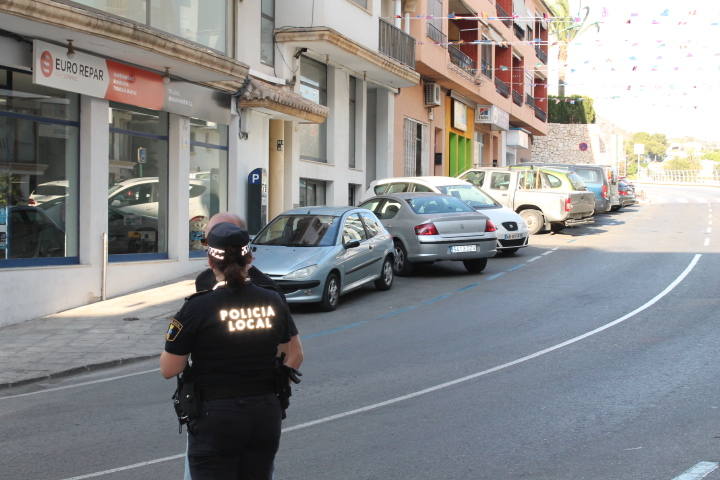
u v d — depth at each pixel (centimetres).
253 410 359
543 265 1794
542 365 862
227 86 1709
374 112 2695
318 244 1314
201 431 356
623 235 2488
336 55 2136
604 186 3153
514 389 760
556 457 559
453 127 3534
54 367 912
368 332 1091
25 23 1105
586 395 730
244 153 1805
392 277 1508
